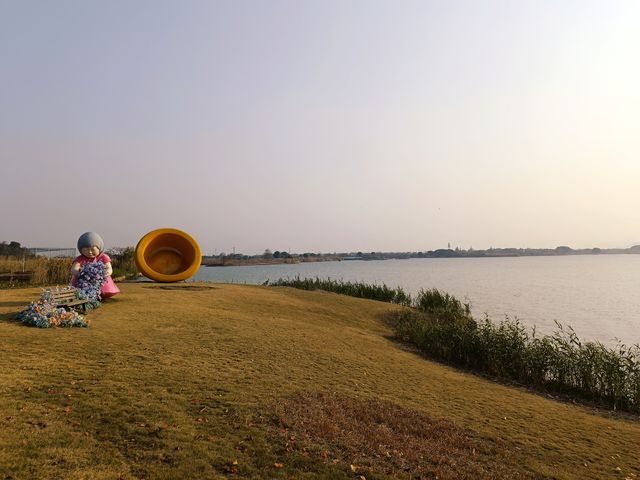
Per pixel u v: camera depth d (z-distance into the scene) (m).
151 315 11.95
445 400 8.21
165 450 4.71
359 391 7.84
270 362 8.78
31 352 7.71
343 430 5.78
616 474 5.61
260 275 75.25
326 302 18.95
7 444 4.45
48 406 5.47
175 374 7.17
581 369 10.95
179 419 5.47
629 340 20.00
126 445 4.75
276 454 4.88
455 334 13.40
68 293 11.95
